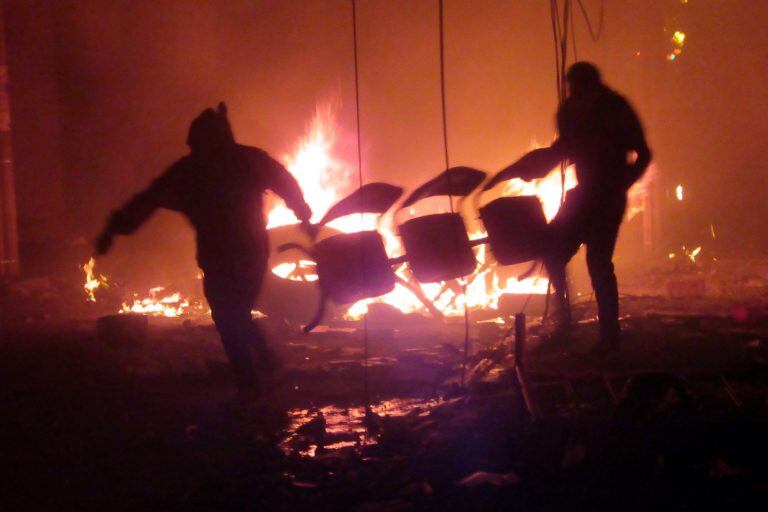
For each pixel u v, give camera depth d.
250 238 6.19
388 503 4.05
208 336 9.05
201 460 4.91
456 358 7.29
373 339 8.45
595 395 5.56
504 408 5.33
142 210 6.06
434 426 5.18
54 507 4.27
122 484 4.57
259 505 4.16
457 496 4.14
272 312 8.95
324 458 4.72
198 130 6.13
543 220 6.70
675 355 6.59
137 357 7.87
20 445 5.29
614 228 6.76
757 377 5.45
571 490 4.16
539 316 9.27
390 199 6.57
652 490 4.11
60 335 9.21
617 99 6.74
